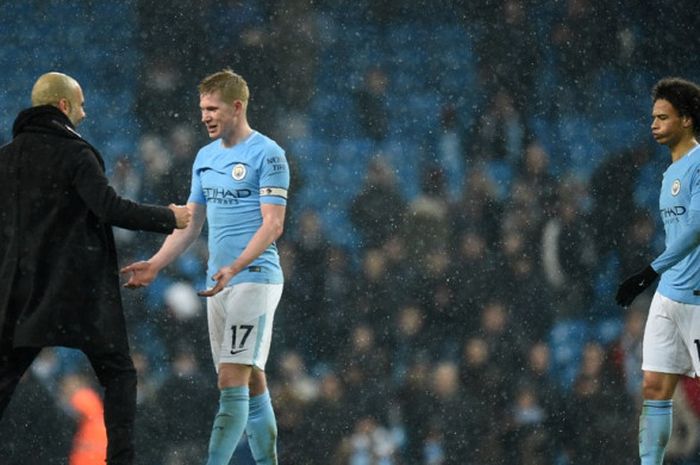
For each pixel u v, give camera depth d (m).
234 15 33.78
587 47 35.94
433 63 35.03
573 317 33.94
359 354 32.38
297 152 33.84
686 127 18.94
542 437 32.28
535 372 32.97
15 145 16.81
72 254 16.48
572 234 34.69
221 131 18.88
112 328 16.66
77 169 16.56
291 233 33.12
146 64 33.00
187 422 30.81
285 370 31.91
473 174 34.56
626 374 33.50
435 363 32.62
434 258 33.66
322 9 34.47
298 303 32.59
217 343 19.12
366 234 33.56
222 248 18.91
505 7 35.50
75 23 32.69
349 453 31.12
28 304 16.38
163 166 32.62
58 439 29.66
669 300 18.73
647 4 36.38
